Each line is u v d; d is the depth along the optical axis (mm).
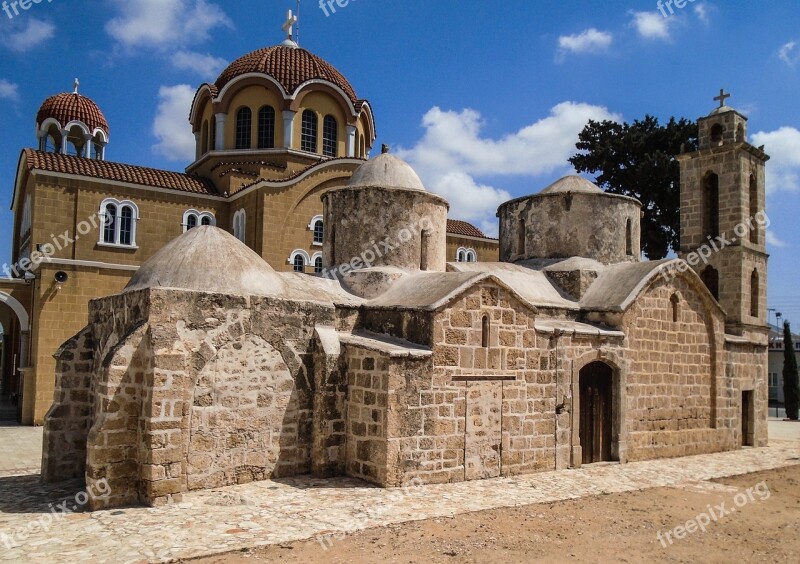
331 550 10086
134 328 12984
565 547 10836
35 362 27125
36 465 17453
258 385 14625
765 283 26844
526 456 16844
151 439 12336
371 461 14633
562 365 17875
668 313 21172
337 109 36031
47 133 36531
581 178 24078
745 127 26844
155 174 32438
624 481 16484
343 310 16734
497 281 16438
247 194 31922
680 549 11078
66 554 9664
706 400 22250
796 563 10516
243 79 34375
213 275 14531
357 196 18891
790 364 39875
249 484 14242
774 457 21562
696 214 27141
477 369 15945
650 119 43688
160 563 9336
